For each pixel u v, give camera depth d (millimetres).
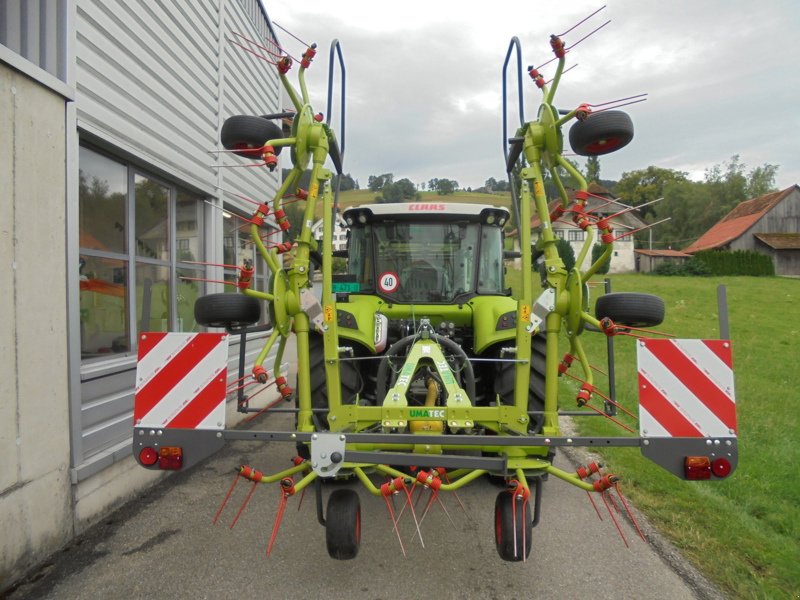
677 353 2506
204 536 3260
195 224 5672
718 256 39281
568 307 2842
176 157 4891
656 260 44656
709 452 2473
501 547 2461
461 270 4461
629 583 2770
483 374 4129
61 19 3209
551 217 3244
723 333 2535
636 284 29734
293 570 2879
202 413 2527
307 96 3105
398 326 4305
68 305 3176
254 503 3807
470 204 4430
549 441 2414
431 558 3041
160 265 4863
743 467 4531
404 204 4383
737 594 2664
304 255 2887
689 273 38469
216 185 5902
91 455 3424
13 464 2697
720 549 3123
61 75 3201
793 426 5949
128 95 4055
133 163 4320
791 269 43094
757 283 30594
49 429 2979
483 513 3705
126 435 3840
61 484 3088
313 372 3744
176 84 4895
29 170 2861
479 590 2711
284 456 4980
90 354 3766
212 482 4238
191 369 2545
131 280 4289
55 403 3039
